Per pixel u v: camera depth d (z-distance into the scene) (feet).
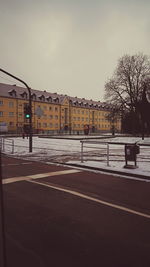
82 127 361.51
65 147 83.05
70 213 20.08
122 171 37.55
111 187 29.12
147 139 127.03
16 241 14.94
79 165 44.60
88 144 96.84
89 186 29.45
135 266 12.39
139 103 154.30
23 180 32.27
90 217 19.21
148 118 155.63
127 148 40.73
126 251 13.94
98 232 16.46
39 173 37.60
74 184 30.40
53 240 15.16
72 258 13.07
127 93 162.09
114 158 54.90
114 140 119.65
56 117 318.45
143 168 40.29
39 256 13.21
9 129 263.08
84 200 23.73
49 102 307.58
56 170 40.60
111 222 18.24
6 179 32.71
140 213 20.24
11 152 66.90
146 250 14.11
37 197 24.53
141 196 25.30
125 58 167.02
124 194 26.04
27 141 113.19
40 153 65.10
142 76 163.12
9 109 264.11
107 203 22.84
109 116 161.79
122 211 20.70
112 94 163.73
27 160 52.95
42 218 18.88
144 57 166.09
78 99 381.40
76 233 16.25
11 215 19.47
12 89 273.33
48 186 29.14
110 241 15.16
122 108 157.07
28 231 16.46
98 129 393.29
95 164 44.75
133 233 16.38
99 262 12.71
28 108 66.90
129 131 203.51
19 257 13.07
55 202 22.98
